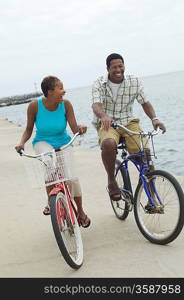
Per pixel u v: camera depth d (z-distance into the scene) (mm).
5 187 8469
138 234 5035
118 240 4922
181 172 10594
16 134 19531
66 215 4375
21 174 9586
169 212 4797
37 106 4516
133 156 4773
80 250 4418
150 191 4582
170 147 14305
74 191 4781
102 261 4426
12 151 13445
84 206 6469
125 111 5008
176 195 4359
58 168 4164
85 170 9219
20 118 52750
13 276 4383
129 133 4832
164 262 4242
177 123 22141
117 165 5246
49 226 5770
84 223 4980
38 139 4645
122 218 5547
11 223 6090
